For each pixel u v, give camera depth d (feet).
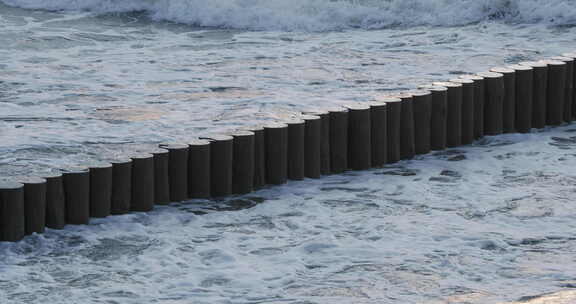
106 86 135.03
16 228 67.46
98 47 174.70
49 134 103.60
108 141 100.48
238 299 55.47
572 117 110.22
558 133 104.37
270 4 204.85
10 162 91.04
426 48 164.76
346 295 55.83
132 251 65.77
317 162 87.04
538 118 105.81
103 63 155.84
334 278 59.16
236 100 123.65
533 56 150.51
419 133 95.09
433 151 97.30
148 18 212.43
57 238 68.85
